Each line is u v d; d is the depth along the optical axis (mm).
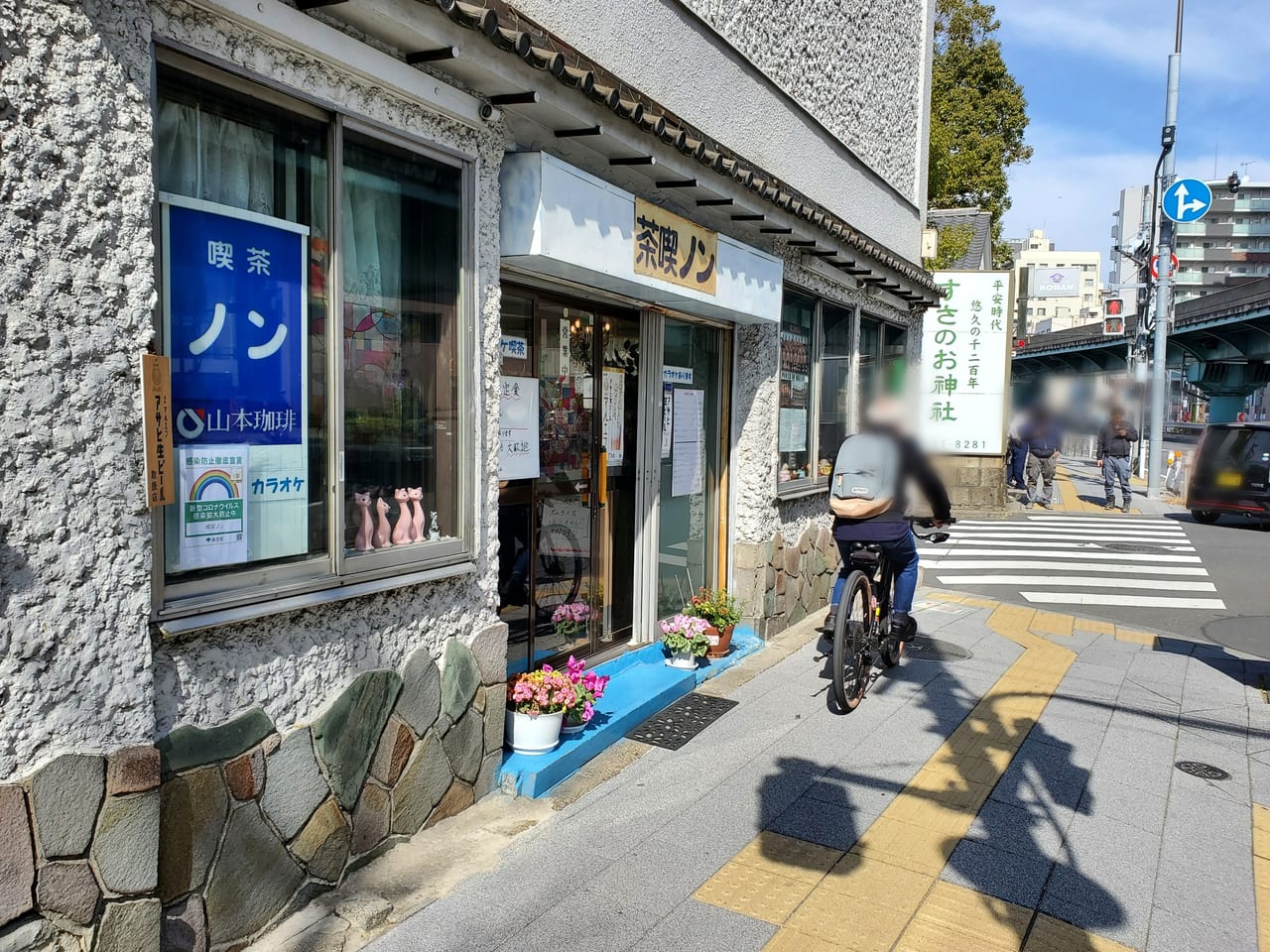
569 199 3869
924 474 5375
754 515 6531
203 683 2561
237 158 2719
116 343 2260
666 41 5250
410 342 3430
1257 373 32594
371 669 3164
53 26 2100
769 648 6504
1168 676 6289
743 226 5930
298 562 2908
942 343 16375
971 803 4078
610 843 3564
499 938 2904
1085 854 3648
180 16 2408
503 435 4441
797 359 7250
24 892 2090
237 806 2648
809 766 4426
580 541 5254
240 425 2736
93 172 2193
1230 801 4191
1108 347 30812
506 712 4180
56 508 2146
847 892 3289
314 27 2742
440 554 3471
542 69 3406
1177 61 18453
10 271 2043
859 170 8539
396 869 3232
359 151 3145
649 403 5656
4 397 2043
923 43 10383
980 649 6930
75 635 2189
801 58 7293
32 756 2115
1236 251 98625
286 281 2869
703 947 2920
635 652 5668
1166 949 3020
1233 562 11883
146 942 2340
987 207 26781
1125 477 17547
